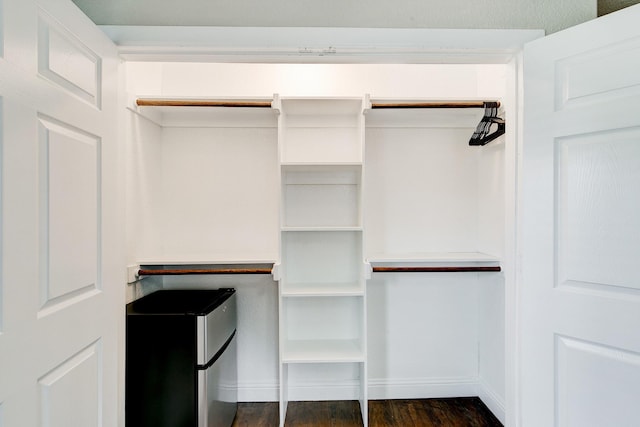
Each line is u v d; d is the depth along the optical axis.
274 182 2.32
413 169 2.34
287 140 2.30
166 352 1.63
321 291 2.02
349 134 2.30
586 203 1.14
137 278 1.91
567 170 1.18
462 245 2.35
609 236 1.10
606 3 1.46
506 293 1.44
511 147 1.41
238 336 2.31
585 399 1.14
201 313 1.65
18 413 0.82
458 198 2.35
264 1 1.33
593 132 1.13
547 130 1.23
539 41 1.25
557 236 1.20
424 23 1.34
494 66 2.04
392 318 2.34
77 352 1.04
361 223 2.02
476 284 2.35
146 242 2.06
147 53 1.34
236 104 1.96
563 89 1.19
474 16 1.35
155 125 2.18
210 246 2.30
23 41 0.84
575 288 1.17
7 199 0.79
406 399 2.34
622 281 1.07
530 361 1.27
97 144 1.15
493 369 2.14
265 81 2.25
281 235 2.01
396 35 1.33
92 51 1.12
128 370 1.62
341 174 2.32
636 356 1.05
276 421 2.11
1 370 0.77
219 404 1.82
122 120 1.44
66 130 0.99
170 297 2.00
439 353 2.36
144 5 1.31
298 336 2.32
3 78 0.78
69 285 0.99
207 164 2.30
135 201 1.93
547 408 1.23
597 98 1.12
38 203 0.88
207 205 2.30
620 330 1.07
